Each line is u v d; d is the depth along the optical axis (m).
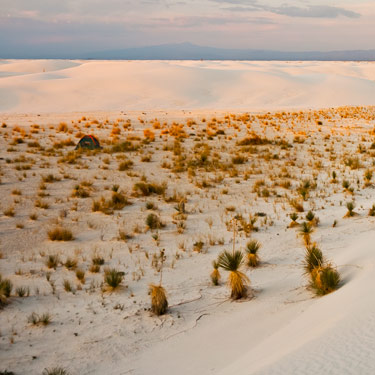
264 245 10.95
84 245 11.20
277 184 17.72
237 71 84.31
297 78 83.25
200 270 9.44
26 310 7.61
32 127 33.66
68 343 6.45
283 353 4.64
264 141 28.42
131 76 71.69
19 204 14.58
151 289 7.80
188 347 6.10
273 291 8.00
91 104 56.31
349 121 43.34
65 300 8.01
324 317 5.74
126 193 16.34
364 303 5.54
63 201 15.08
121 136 30.48
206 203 15.15
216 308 7.53
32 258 10.24
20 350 6.27
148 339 6.50
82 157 22.72
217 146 27.28
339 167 21.23
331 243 10.68
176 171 19.94
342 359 4.04
